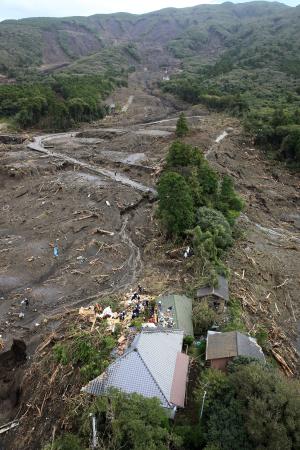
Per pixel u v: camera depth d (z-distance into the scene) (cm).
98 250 5391
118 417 2491
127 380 2802
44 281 4772
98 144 10344
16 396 3269
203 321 3603
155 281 4572
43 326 3978
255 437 2319
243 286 4609
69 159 9038
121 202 6800
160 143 10081
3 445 2911
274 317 4328
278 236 6350
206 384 2725
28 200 6962
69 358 3338
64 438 2578
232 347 3109
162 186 5369
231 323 3709
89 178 7988
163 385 2770
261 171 8919
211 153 9156
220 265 4741
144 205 6912
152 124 12381
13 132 11106
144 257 5234
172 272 4794
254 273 4981
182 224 5306
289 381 2694
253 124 10669
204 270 4509
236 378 2616
